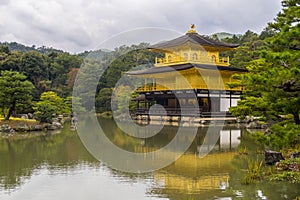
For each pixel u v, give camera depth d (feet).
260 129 118.42
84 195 42.73
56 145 87.71
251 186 45.80
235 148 78.18
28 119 140.46
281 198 40.96
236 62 200.23
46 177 52.13
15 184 48.24
